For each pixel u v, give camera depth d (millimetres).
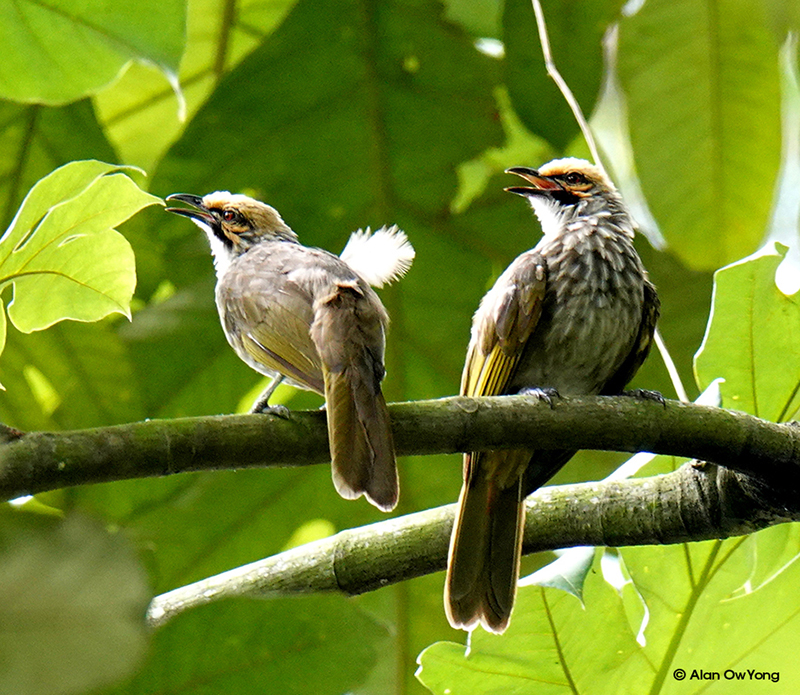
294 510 12430
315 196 12680
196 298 12547
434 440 7578
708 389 8766
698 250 12766
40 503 11656
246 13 13906
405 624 11586
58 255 7379
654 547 8648
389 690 11406
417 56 12547
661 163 12672
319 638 6113
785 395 8805
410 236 12688
